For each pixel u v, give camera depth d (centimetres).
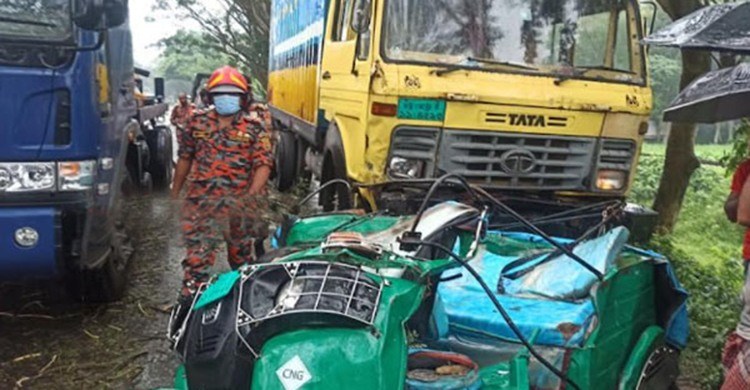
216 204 480
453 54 586
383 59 564
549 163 590
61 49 427
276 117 1231
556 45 608
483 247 394
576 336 304
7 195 428
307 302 236
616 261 353
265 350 232
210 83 480
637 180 1703
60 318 531
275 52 1303
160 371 454
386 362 229
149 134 1021
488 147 575
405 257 279
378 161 565
